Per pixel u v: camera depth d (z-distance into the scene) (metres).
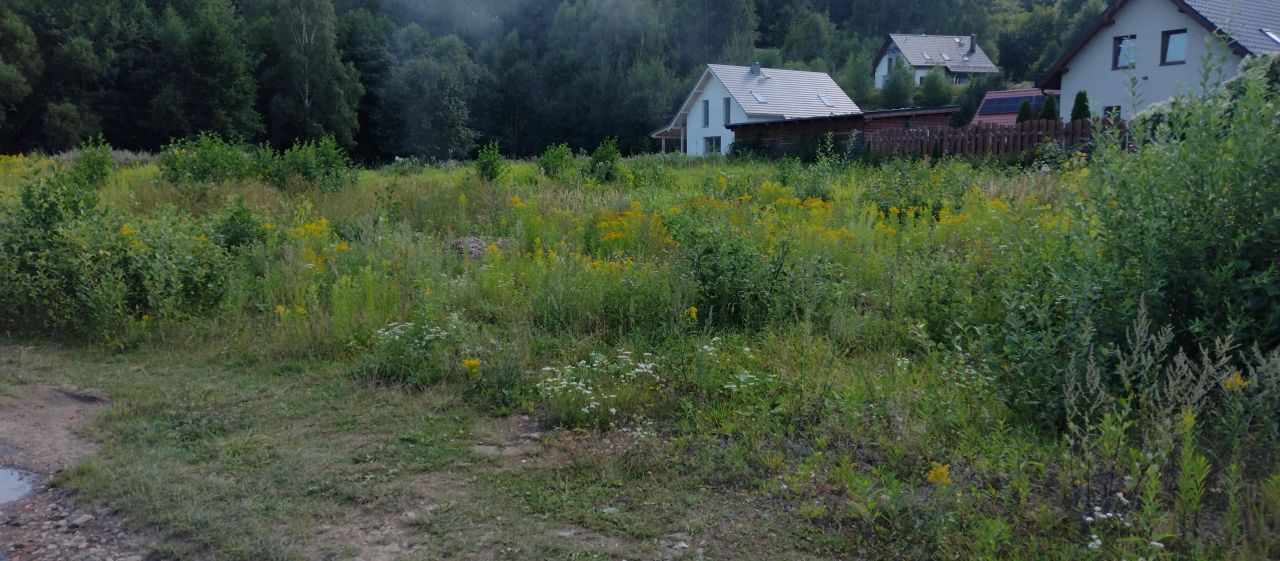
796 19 85.75
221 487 4.12
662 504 3.86
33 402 5.43
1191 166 4.45
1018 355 4.41
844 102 48.62
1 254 7.11
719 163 26.69
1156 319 4.35
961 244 8.44
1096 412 4.10
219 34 49.38
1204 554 3.12
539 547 3.51
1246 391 3.97
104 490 4.12
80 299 6.88
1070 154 14.46
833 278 7.29
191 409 5.23
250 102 51.25
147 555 3.55
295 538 3.63
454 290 7.30
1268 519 3.32
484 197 12.51
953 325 5.75
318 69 53.38
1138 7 27.03
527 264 7.86
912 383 4.97
